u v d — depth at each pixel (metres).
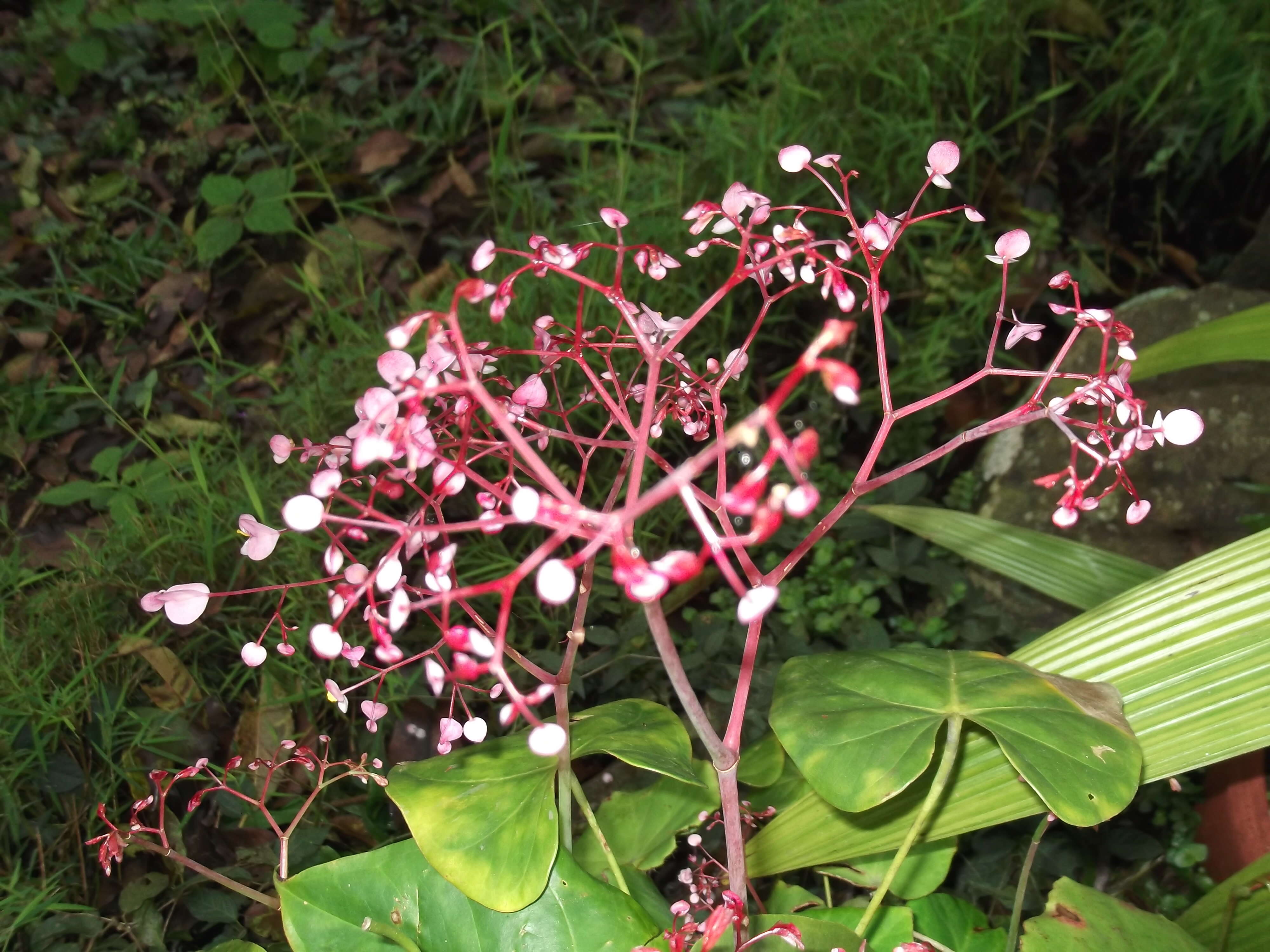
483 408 0.50
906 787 0.54
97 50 1.66
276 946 0.76
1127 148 1.47
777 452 0.31
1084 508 0.48
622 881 0.59
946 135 1.38
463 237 1.46
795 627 0.99
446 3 1.79
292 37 1.64
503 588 0.35
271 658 0.94
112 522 1.11
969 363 1.28
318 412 1.14
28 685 0.89
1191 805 0.82
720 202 1.32
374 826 0.84
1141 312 1.18
